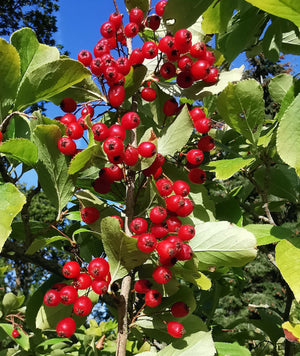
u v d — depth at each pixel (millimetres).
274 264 304
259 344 429
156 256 209
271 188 333
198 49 220
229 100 244
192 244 208
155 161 201
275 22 342
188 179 236
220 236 203
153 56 216
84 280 182
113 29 224
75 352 508
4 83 197
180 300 213
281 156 162
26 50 217
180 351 194
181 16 233
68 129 202
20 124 270
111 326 591
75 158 183
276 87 310
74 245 206
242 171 313
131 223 183
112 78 206
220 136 401
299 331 198
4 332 450
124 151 191
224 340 332
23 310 501
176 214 204
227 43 334
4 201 167
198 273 197
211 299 392
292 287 161
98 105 223
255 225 240
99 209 214
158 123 249
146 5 236
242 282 390
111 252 178
